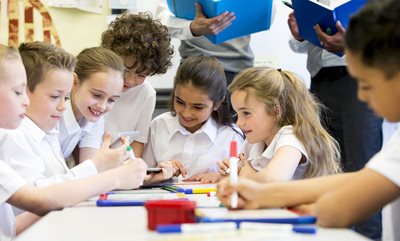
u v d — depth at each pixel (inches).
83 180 44.0
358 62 30.5
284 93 60.7
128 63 72.0
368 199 30.4
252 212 34.4
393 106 30.2
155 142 77.7
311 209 33.6
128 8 101.1
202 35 80.8
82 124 68.7
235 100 62.2
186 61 72.6
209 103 71.9
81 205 42.3
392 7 29.5
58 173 55.5
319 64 84.5
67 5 99.0
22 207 42.1
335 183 36.8
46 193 41.6
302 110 60.6
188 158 74.5
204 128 74.3
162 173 59.7
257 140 61.8
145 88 80.1
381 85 30.0
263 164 59.2
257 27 79.0
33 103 54.9
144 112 79.7
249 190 36.3
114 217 35.1
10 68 45.1
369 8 30.5
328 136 61.0
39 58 55.0
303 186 36.8
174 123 76.6
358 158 82.5
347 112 82.6
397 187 30.2
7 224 47.2
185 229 28.4
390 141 32.9
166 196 47.1
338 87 83.0
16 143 48.9
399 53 28.8
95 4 100.1
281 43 106.3
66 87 56.3
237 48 91.4
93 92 63.5
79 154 71.1
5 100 45.0
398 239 44.1
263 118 60.8
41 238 28.1
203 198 45.4
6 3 97.3
